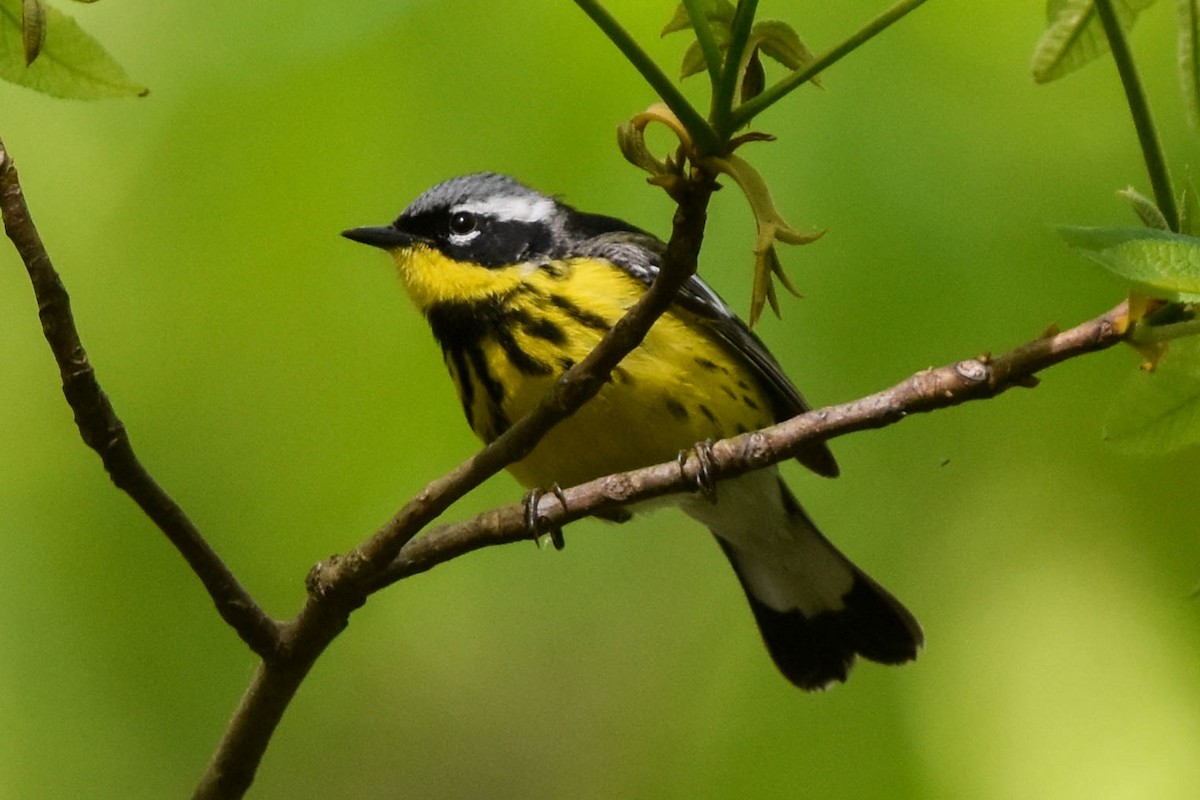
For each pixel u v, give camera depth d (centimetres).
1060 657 1080
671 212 970
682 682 1184
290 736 1325
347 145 999
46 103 1049
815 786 1052
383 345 1037
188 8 1009
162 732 1031
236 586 777
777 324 971
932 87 979
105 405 719
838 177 965
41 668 1024
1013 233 963
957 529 1109
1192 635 1077
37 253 687
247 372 1029
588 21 982
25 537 1039
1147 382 607
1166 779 1041
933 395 679
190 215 1019
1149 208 558
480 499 1119
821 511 1115
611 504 764
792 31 601
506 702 1305
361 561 759
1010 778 1048
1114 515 1099
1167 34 1001
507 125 983
